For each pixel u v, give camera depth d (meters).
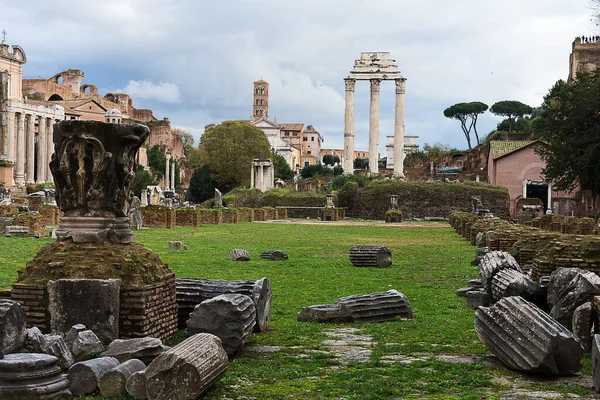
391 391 8.41
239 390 8.44
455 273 23.16
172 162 141.75
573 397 8.28
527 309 9.91
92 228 10.75
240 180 114.44
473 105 171.75
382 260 25.23
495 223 37.19
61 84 180.38
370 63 117.12
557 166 57.19
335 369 9.70
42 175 130.50
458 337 12.12
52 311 9.99
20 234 36.19
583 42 103.06
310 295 17.58
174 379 7.62
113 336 9.92
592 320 10.89
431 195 89.00
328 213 80.81
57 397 7.80
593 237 15.28
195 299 11.91
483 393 8.42
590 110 55.53
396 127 115.88
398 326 13.30
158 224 52.66
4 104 122.69
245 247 34.38
